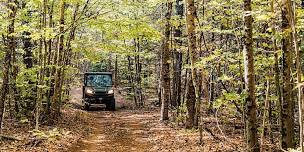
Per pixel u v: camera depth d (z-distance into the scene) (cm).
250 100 880
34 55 1812
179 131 1520
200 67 1175
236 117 1825
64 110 2339
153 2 1767
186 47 1852
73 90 3622
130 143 1402
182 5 2205
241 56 1096
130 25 1559
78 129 1675
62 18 1659
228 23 1305
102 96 2767
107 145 1366
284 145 904
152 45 3509
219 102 1094
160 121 1925
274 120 1581
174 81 2498
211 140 1309
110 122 2067
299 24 897
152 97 3903
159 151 1207
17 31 1230
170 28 1902
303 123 555
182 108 1664
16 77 1623
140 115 2427
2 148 1099
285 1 554
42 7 1633
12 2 1160
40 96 1585
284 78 884
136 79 3712
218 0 1215
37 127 1409
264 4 1113
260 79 1271
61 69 1781
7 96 1702
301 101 543
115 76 4247
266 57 1120
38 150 1127
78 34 2503
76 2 1595
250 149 876
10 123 1620
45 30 1308
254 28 1245
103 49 1952
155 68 4094
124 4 1706
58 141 1299
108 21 1546
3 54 1488
